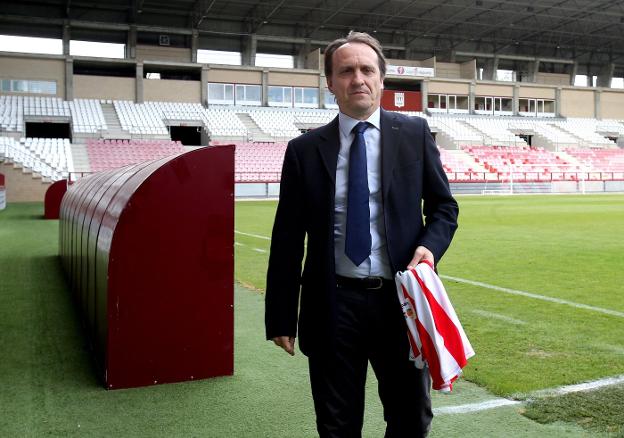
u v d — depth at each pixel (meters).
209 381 3.54
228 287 3.61
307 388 3.43
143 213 3.38
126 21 37.78
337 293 2.01
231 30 40.81
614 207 21.14
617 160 41.94
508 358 3.92
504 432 2.76
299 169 2.06
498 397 3.22
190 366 3.55
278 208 2.13
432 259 1.92
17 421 2.96
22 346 4.35
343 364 2.04
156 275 3.44
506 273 7.49
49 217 16.33
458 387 3.39
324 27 42.81
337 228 2.02
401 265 1.96
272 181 30.70
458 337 1.83
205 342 3.58
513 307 5.54
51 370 3.78
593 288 6.44
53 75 34.34
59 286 6.81
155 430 2.84
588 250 9.67
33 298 6.13
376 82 1.99
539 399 3.16
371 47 2.01
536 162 40.09
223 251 3.58
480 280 7.00
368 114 2.02
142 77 36.53
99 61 35.50
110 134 32.66
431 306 1.82
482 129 42.94
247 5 37.19
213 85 38.53
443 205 2.04
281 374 3.68
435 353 1.80
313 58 41.59
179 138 42.59
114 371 3.39
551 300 5.84
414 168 2.02
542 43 48.00
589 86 50.47
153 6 36.81
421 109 43.62
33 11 35.66
